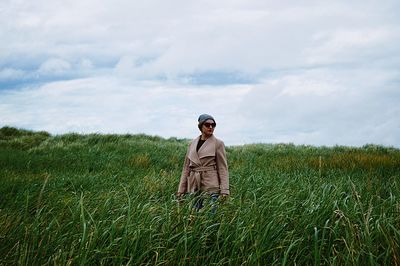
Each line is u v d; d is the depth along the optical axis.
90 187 7.69
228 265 3.54
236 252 3.64
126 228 3.63
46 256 3.52
